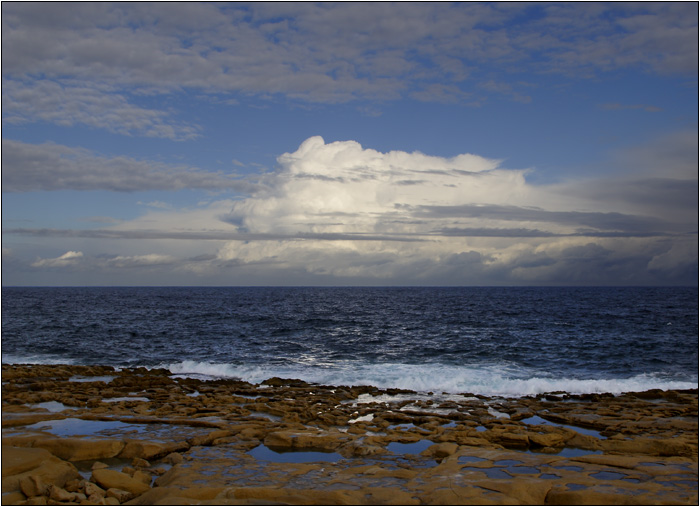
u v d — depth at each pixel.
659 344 31.77
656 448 10.79
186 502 7.21
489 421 13.48
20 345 31.23
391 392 18.12
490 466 9.21
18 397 15.99
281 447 11.23
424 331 39.69
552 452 11.09
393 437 11.77
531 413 14.75
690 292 173.50
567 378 21.75
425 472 8.95
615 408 15.45
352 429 12.60
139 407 14.69
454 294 153.00
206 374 22.73
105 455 10.21
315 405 15.62
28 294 138.38
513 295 139.00
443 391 18.67
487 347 30.30
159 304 79.69
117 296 121.38
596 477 8.53
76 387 18.25
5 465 8.42
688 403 16.39
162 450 10.55
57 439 10.38
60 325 42.06
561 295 137.25
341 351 29.27
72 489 8.13
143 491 8.30
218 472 9.02
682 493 7.59
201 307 71.44
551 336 36.12
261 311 63.38
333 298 115.81
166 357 27.48
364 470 9.16
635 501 7.17
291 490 7.74
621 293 160.38
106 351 29.38
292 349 30.14
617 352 28.62
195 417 13.77
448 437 11.64
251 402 16.20
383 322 47.44
